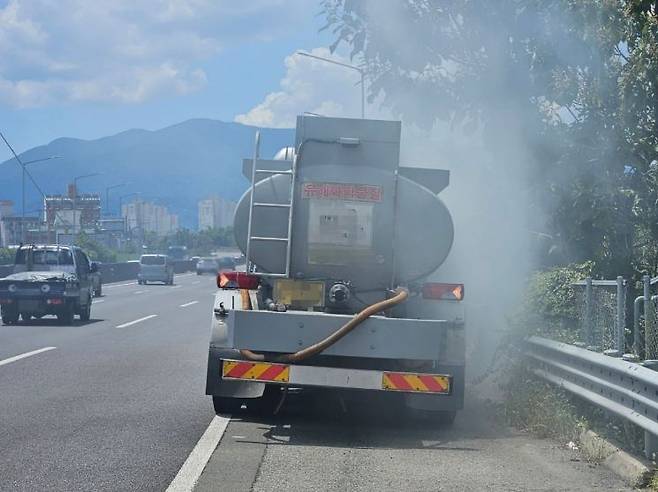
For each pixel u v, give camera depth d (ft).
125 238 400.47
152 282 213.05
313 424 34.63
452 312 33.71
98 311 103.45
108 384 43.70
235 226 34.53
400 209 33.86
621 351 31.19
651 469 25.39
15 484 24.86
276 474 26.40
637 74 40.09
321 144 33.99
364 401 39.78
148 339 67.72
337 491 24.61
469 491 24.79
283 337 31.96
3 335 69.67
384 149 34.09
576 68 43.88
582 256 44.86
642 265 42.93
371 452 29.78
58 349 59.52
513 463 28.25
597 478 26.32
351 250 33.81
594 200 42.73
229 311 32.42
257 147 34.47
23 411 35.88
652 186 42.32
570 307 41.45
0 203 412.36
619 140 42.34
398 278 33.99
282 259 34.14
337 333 31.42
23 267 87.86
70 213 320.91
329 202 33.88
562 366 33.81
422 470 27.22
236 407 35.47
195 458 28.12
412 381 31.76
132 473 26.17
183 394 40.83
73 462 27.43
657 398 25.16
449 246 33.83
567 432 31.71
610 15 40.52
